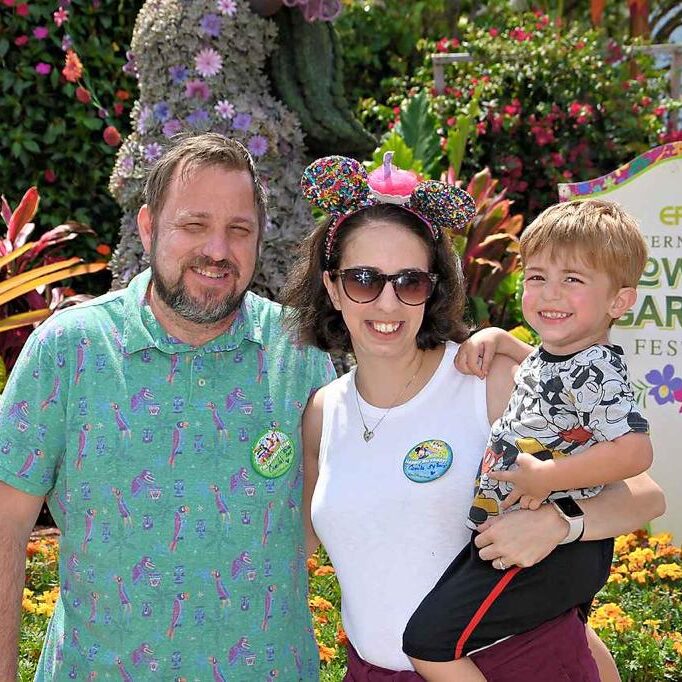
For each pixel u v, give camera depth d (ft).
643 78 31.71
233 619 8.16
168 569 8.02
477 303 20.48
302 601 8.80
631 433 7.59
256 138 17.16
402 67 36.11
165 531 8.04
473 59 30.96
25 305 20.93
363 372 8.51
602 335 8.21
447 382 8.42
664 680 12.32
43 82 22.91
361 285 8.14
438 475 8.05
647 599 14.24
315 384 8.93
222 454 8.21
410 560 8.07
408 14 37.19
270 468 8.32
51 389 8.05
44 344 8.11
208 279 8.05
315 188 8.47
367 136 18.85
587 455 7.59
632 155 31.32
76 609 8.16
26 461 8.03
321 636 12.84
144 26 17.42
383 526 8.09
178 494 8.07
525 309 8.32
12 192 23.41
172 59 17.21
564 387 7.81
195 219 7.98
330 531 8.29
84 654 8.09
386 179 8.43
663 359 17.17
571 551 7.98
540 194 30.42
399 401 8.43
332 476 8.35
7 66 22.80
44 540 16.57
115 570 8.00
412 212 8.36
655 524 17.24
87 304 8.41
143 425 8.07
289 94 18.13
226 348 8.34
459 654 7.88
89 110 23.41
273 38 17.69
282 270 17.35
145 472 8.04
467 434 8.23
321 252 8.71
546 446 7.83
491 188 23.63
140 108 17.81
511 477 7.71
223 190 8.05
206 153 8.12
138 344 8.14
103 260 24.06
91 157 23.72
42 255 23.36
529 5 43.98
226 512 8.15
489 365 8.44
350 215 8.40
